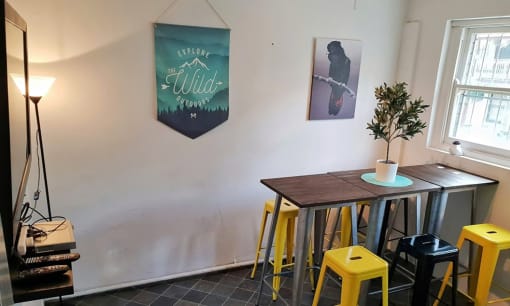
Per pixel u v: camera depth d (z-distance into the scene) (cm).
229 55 276
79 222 256
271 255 329
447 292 295
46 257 152
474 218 278
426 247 236
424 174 282
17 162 125
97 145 250
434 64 318
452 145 304
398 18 337
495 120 285
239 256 319
